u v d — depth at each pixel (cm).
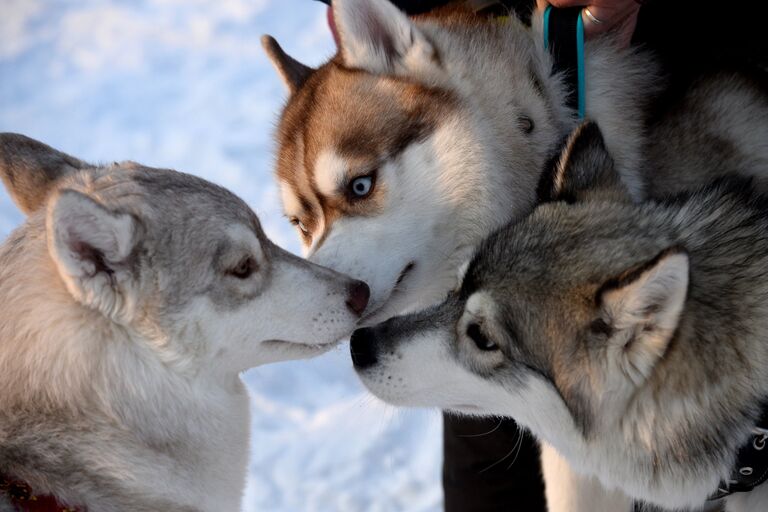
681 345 120
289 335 125
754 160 135
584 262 122
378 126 137
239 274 123
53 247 114
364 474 171
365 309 134
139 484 119
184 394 121
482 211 137
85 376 117
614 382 121
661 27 144
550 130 138
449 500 154
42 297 116
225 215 122
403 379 129
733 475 124
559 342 122
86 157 238
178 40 289
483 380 126
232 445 125
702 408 121
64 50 288
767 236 123
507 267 125
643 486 125
